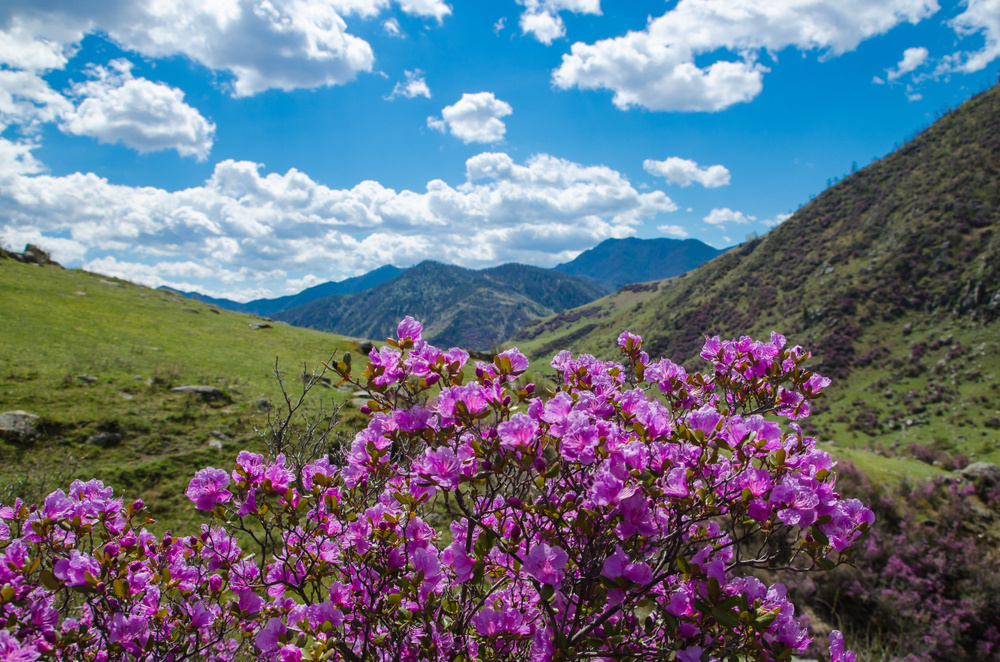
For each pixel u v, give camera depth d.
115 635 2.12
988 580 8.48
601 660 2.09
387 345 2.36
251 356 14.78
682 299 199.62
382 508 2.28
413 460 2.22
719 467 2.03
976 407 86.69
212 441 8.45
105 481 6.89
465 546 2.14
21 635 2.08
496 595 2.51
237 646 2.79
